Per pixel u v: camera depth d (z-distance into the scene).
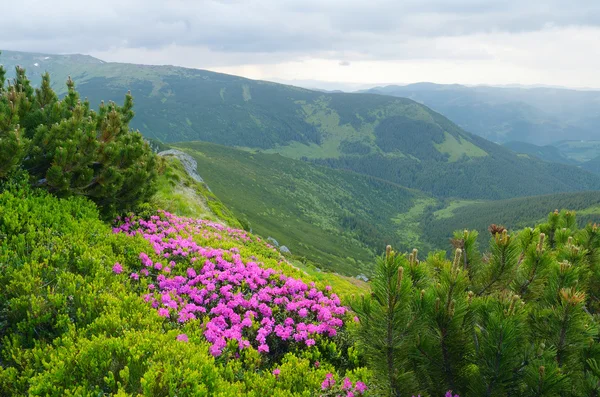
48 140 11.51
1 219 9.48
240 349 7.91
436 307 4.88
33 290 7.48
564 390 4.63
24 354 6.13
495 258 6.44
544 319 5.36
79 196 12.09
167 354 6.14
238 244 16.56
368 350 5.27
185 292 9.81
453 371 5.09
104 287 8.42
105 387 5.56
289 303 10.16
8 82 13.25
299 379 7.20
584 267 7.37
